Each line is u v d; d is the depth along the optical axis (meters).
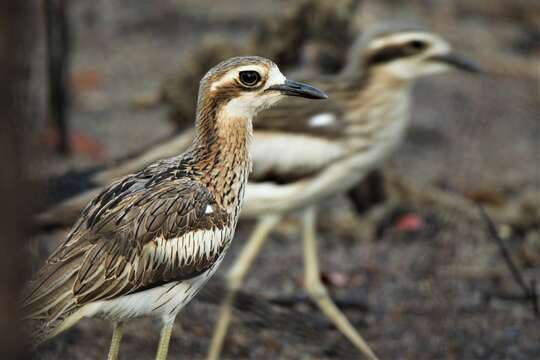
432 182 15.11
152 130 16.36
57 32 14.90
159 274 7.59
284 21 13.33
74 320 7.32
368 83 10.68
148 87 17.53
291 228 13.74
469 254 12.95
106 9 21.33
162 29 20.47
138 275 7.48
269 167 10.32
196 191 7.83
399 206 13.93
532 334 11.02
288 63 13.49
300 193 10.43
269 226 10.50
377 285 12.22
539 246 13.19
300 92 8.16
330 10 13.22
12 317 5.60
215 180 8.03
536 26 21.42
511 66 19.30
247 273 12.48
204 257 7.83
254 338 10.74
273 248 13.30
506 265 12.69
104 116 16.83
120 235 7.43
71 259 7.27
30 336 6.87
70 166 14.45
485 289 12.07
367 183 13.93
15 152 5.39
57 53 14.82
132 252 7.44
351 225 13.72
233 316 11.06
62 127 14.98
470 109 17.88
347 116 10.52
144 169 8.11
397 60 10.77
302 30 13.31
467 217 13.76
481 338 10.96
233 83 8.07
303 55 13.23
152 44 19.80
